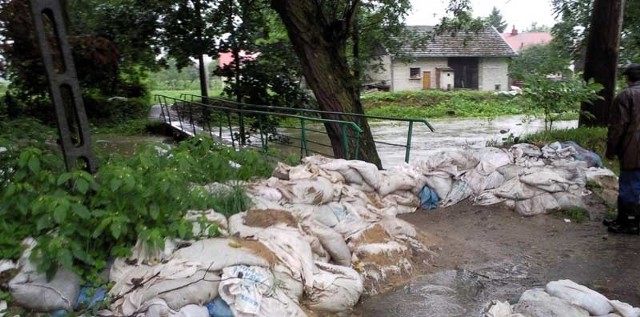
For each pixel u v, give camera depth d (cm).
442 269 504
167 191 405
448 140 1862
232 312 346
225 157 567
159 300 332
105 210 388
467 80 4019
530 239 580
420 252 521
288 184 517
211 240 393
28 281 356
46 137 704
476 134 2075
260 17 1675
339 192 538
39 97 1828
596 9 1086
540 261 522
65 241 362
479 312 420
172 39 1681
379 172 656
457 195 689
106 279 375
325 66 893
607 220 621
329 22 940
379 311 423
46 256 354
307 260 410
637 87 568
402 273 483
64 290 359
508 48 4019
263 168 607
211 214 430
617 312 350
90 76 2164
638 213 587
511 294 452
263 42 1705
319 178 531
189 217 418
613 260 520
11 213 398
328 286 405
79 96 434
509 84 4025
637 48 1369
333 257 462
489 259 527
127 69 2425
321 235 459
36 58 1063
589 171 719
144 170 430
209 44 1667
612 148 585
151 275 357
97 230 370
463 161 719
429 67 3909
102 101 2286
